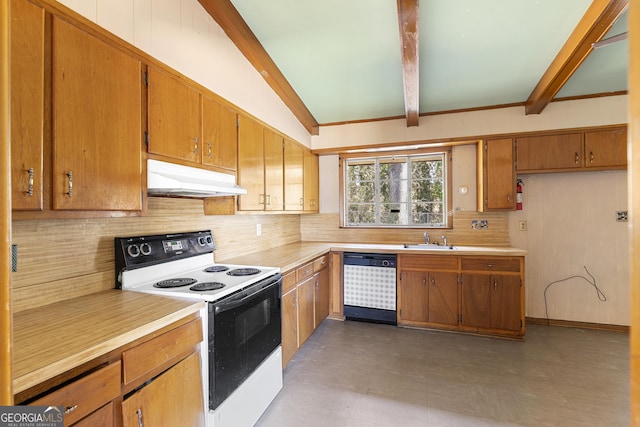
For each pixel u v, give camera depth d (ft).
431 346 9.45
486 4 6.48
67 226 4.92
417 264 10.78
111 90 4.63
